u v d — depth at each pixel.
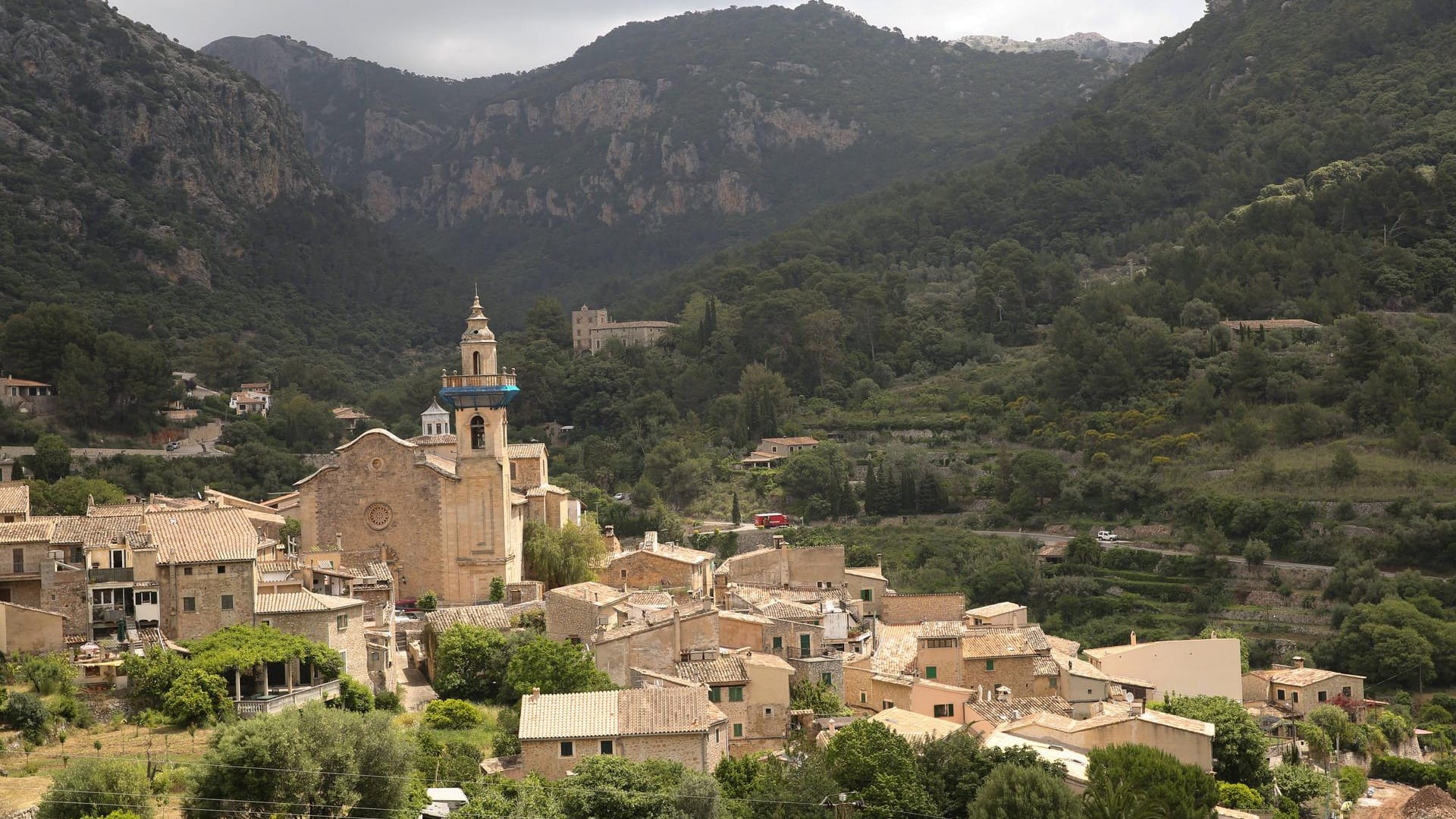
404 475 142.62
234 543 108.62
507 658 114.12
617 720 94.00
